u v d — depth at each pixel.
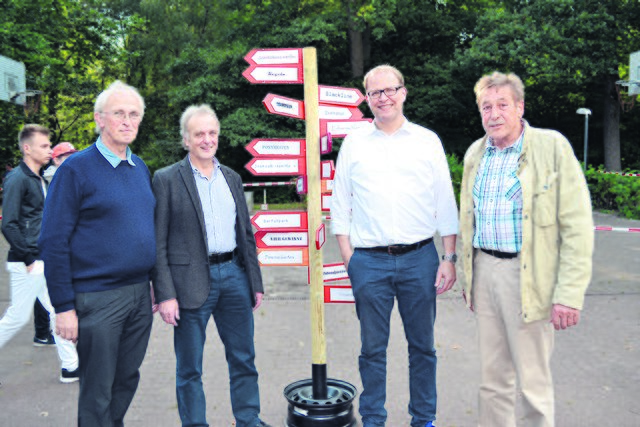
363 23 23.97
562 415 3.64
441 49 27.19
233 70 24.88
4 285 7.68
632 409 3.71
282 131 24.45
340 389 3.49
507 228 2.74
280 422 3.64
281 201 24.75
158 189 3.07
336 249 10.38
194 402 3.13
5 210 4.06
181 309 3.13
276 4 25.52
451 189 3.23
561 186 2.64
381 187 3.13
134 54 24.22
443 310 6.19
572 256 2.60
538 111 27.48
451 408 3.79
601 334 5.28
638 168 26.59
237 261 3.31
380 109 3.08
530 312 2.68
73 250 2.67
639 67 15.54
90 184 2.66
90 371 2.74
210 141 3.11
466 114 26.59
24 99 15.19
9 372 4.52
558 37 19.88
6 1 17.11
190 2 30.72
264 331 5.61
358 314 3.26
